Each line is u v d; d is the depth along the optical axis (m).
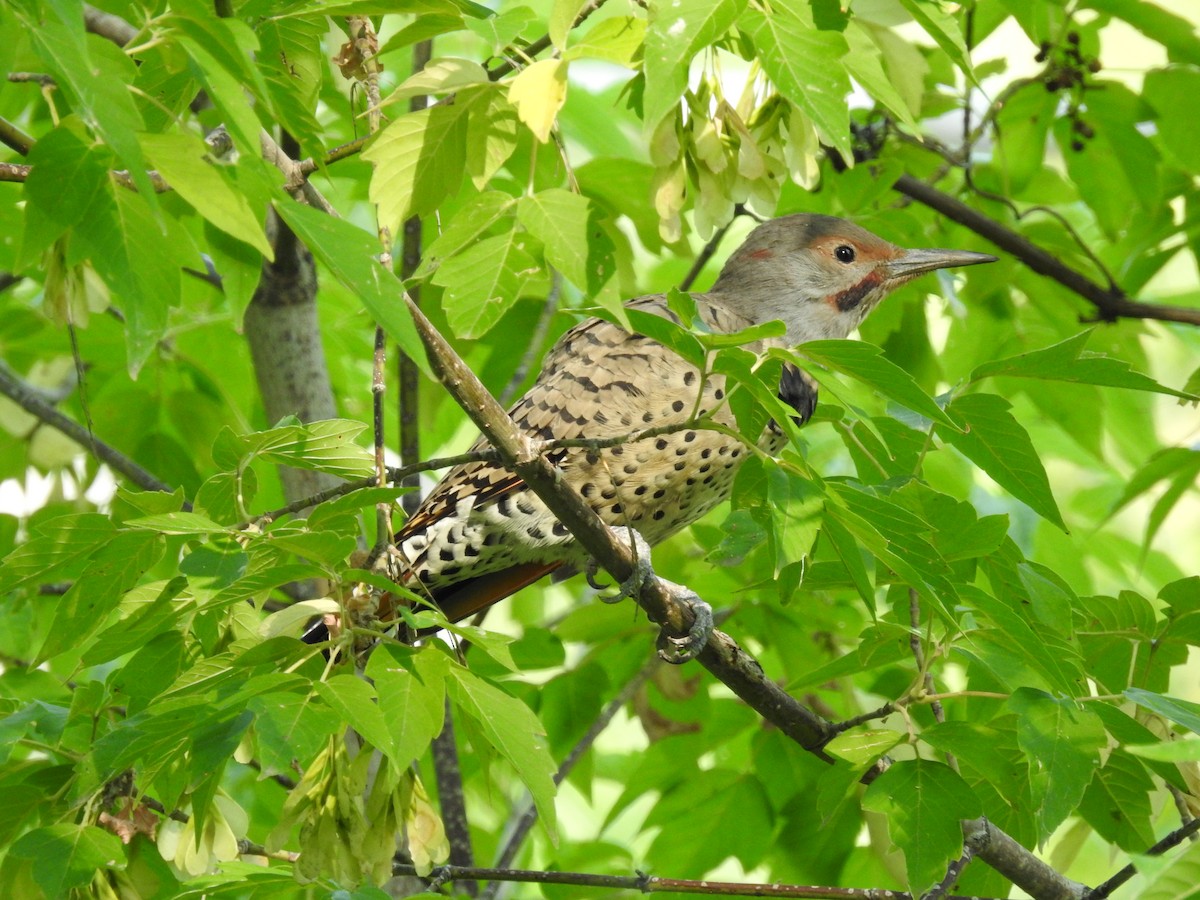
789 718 7.81
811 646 10.72
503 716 5.45
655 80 5.07
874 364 5.39
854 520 5.81
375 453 6.49
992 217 12.78
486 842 11.83
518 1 11.91
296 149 9.82
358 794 5.57
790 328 10.96
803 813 10.27
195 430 12.45
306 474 10.35
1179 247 11.83
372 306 4.59
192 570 5.43
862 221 11.80
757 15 5.32
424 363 4.61
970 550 6.69
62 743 6.54
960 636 6.57
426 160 6.20
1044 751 5.96
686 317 5.52
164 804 5.86
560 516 6.70
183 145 4.66
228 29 4.84
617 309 5.40
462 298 5.91
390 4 5.76
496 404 6.28
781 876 10.17
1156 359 17.55
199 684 5.65
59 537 5.87
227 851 6.04
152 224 4.91
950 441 6.98
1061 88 11.38
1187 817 7.20
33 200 4.84
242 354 12.91
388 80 12.45
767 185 6.39
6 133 6.02
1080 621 7.37
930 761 6.50
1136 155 11.47
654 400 9.16
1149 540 10.20
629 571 6.99
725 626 10.88
